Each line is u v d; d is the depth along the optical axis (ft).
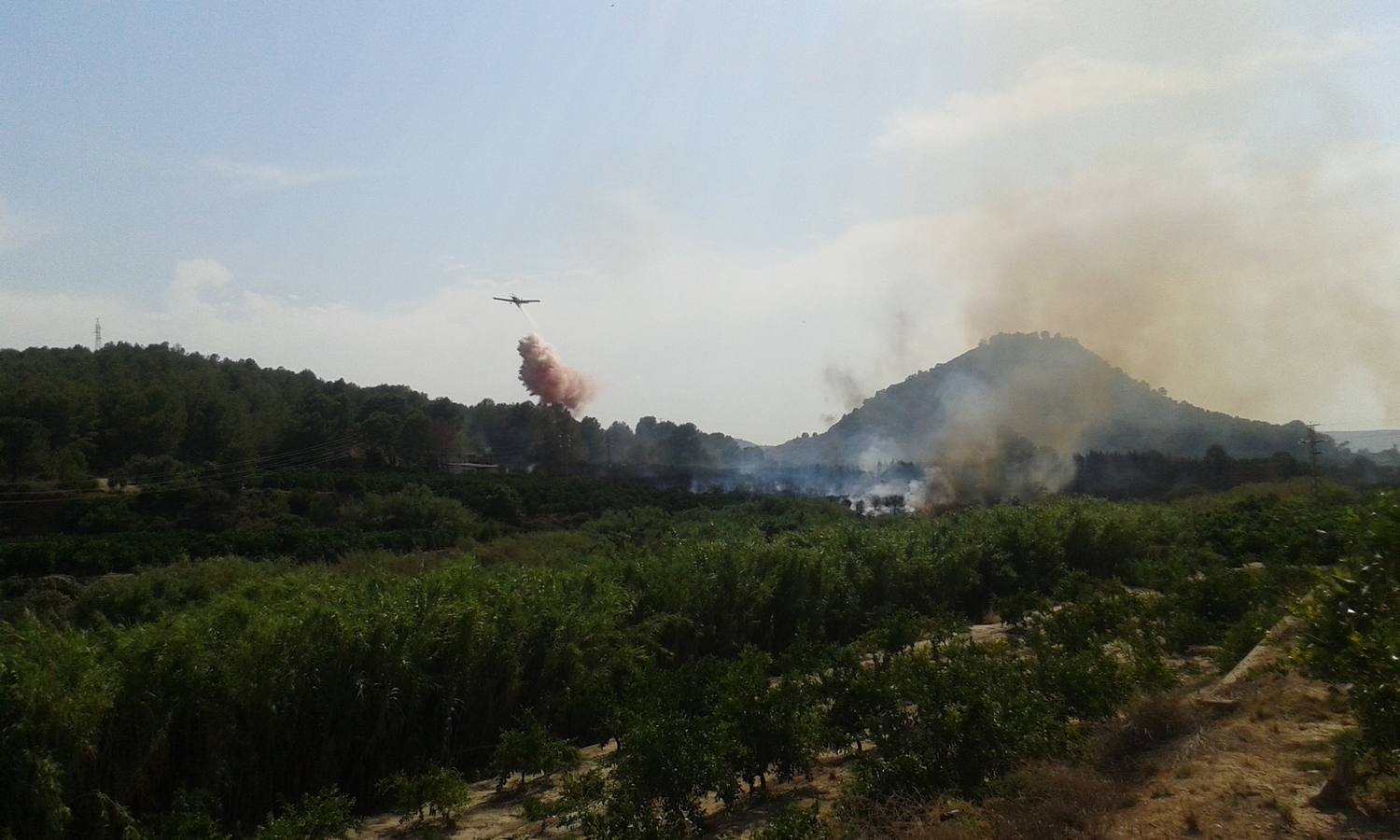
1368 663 29.55
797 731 45.39
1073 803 33.63
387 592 70.64
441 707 63.72
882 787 38.86
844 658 53.47
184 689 53.01
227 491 177.99
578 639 71.56
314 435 231.50
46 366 236.84
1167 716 40.93
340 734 59.26
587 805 45.21
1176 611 74.33
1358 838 27.30
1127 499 228.63
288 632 59.21
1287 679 43.09
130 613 98.89
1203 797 32.09
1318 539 95.40
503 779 58.49
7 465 165.99
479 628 66.33
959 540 115.85
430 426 253.65
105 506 159.12
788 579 94.84
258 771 55.83
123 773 50.19
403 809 56.08
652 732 41.22
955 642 58.85
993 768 38.68
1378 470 228.63
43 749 46.68
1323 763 32.91
